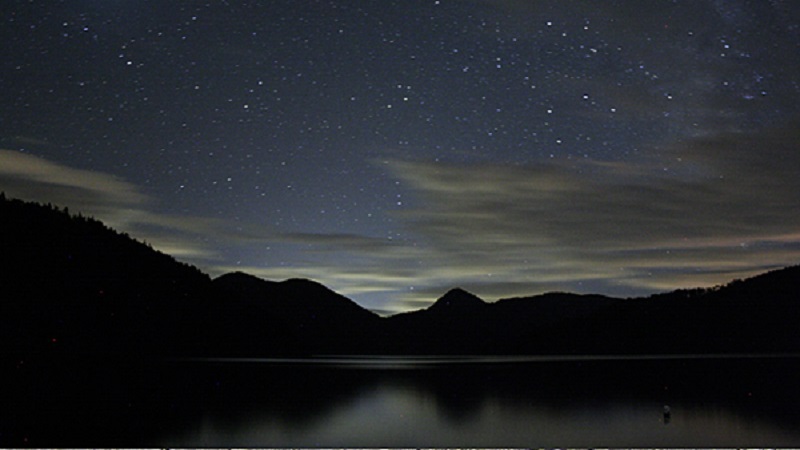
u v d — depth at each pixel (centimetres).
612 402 2588
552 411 2366
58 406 2362
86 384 2956
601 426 2064
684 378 3572
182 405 2453
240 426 2053
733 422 2122
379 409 2422
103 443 1788
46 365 3606
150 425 2048
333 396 2808
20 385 2816
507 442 1847
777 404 2481
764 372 3866
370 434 1950
